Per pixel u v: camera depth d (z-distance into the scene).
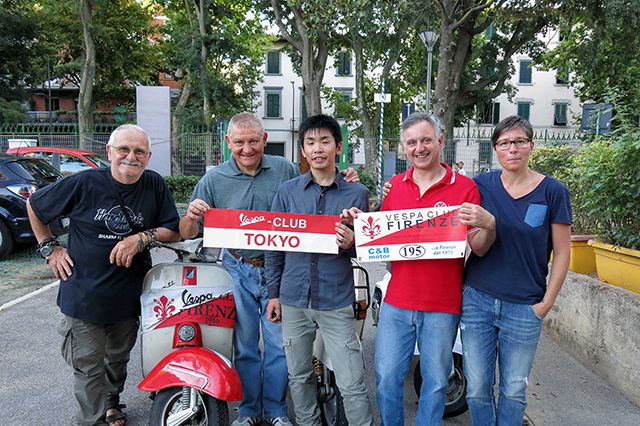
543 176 2.93
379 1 15.16
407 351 3.02
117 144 3.13
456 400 3.70
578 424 3.68
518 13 16.86
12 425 3.69
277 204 3.31
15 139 18.14
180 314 3.28
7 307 6.34
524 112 41.84
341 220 3.06
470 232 2.90
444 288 2.92
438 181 2.94
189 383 2.87
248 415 3.60
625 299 4.09
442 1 16.59
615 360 4.20
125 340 3.62
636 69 6.66
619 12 15.92
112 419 3.68
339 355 3.10
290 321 3.21
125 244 3.15
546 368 4.62
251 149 3.43
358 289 3.66
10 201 8.58
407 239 2.95
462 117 31.06
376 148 20.73
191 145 19.14
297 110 42.75
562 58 25.00
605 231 4.78
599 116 5.66
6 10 27.97
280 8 24.77
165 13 33.22
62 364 4.73
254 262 3.53
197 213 3.26
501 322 2.91
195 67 28.12
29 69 29.89
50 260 3.22
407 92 33.19
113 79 36.28
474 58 26.33
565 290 5.05
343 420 3.32
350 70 41.53
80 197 3.18
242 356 3.53
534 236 2.85
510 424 2.95
